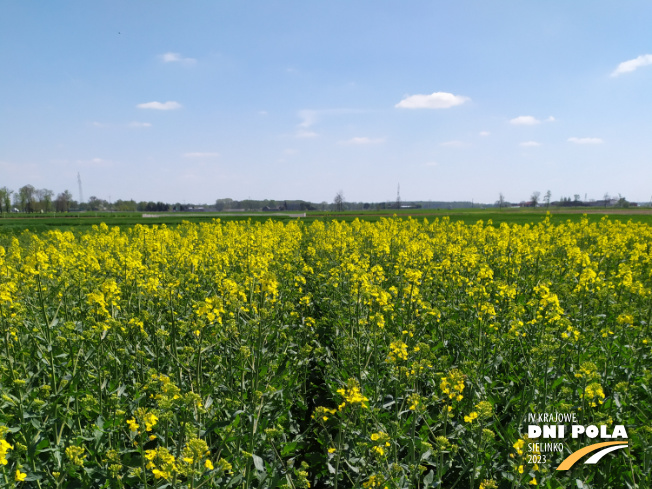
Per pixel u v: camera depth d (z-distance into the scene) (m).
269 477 4.40
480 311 6.93
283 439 5.17
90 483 4.18
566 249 13.87
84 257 10.75
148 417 3.97
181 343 7.20
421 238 17.70
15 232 33.78
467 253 11.08
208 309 5.57
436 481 4.48
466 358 6.50
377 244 15.27
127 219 65.12
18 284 7.73
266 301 6.74
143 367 6.13
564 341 6.12
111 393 5.28
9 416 4.68
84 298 7.76
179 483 3.90
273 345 7.14
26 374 5.62
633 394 5.78
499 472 4.82
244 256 13.11
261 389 5.59
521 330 7.30
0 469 3.83
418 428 5.57
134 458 4.36
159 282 8.66
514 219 48.75
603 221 22.97
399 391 5.57
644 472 4.43
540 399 5.59
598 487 4.71
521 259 12.18
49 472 4.39
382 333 6.78
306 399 6.78
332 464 5.04
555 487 4.42
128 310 7.48
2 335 5.62
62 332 6.40
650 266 12.02
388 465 4.27
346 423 4.58
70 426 4.88
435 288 10.28
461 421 5.21
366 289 7.01
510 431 4.94
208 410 5.15
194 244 15.46
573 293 8.27
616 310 7.67
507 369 6.86
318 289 10.83
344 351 6.55
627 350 6.51
